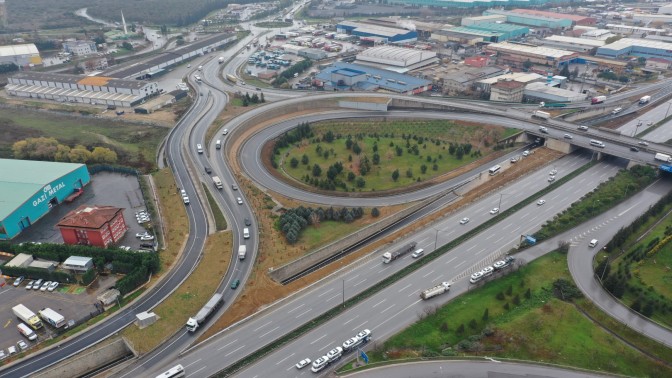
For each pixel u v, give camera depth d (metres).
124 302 112.31
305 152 196.12
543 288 116.12
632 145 180.25
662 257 124.19
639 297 110.19
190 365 95.12
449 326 104.69
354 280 120.12
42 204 150.50
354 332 102.81
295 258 128.00
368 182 171.38
